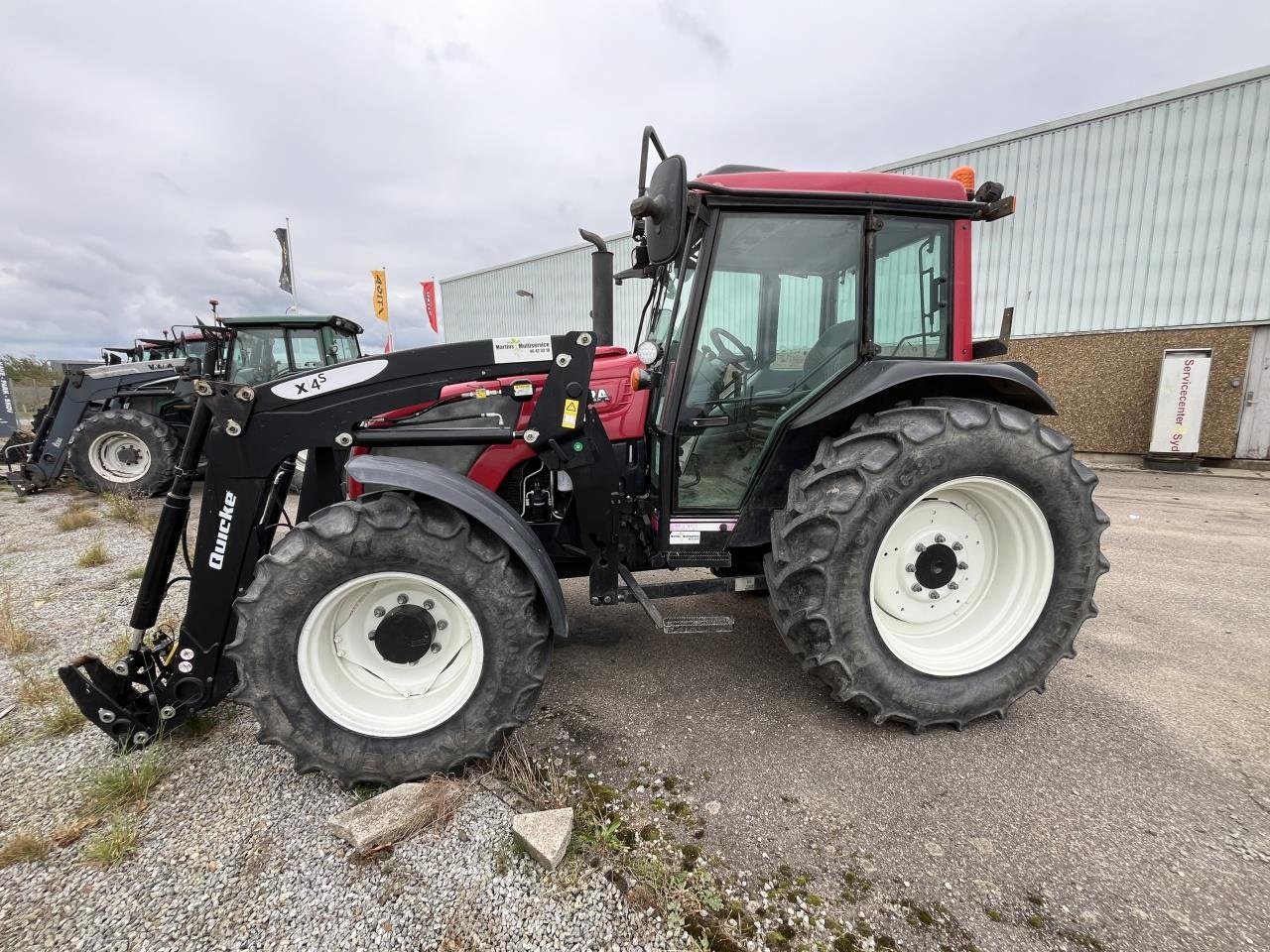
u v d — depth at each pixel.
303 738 1.72
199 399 1.82
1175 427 7.27
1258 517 5.11
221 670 1.92
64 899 1.38
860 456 1.94
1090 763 1.90
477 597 1.74
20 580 3.59
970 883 1.44
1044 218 8.12
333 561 1.68
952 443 1.92
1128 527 4.79
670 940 1.28
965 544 2.21
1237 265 7.02
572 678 2.45
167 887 1.41
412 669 1.89
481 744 1.79
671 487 2.31
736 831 1.60
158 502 6.09
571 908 1.35
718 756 1.94
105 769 1.82
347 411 1.87
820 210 2.18
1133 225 7.57
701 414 2.35
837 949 1.27
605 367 2.56
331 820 1.57
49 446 6.45
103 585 3.50
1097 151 7.66
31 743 1.97
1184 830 1.61
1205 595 3.32
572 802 1.71
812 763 1.90
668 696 2.31
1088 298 7.93
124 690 1.90
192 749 1.93
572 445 2.05
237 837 1.57
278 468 1.89
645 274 2.85
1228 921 1.33
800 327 2.41
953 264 2.29
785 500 2.29
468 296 15.66
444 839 1.55
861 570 1.92
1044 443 2.00
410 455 2.38
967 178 2.40
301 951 1.25
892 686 1.99
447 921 1.32
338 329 7.18
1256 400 7.16
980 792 1.76
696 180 2.10
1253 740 2.01
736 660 2.61
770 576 2.06
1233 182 6.95
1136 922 1.33
